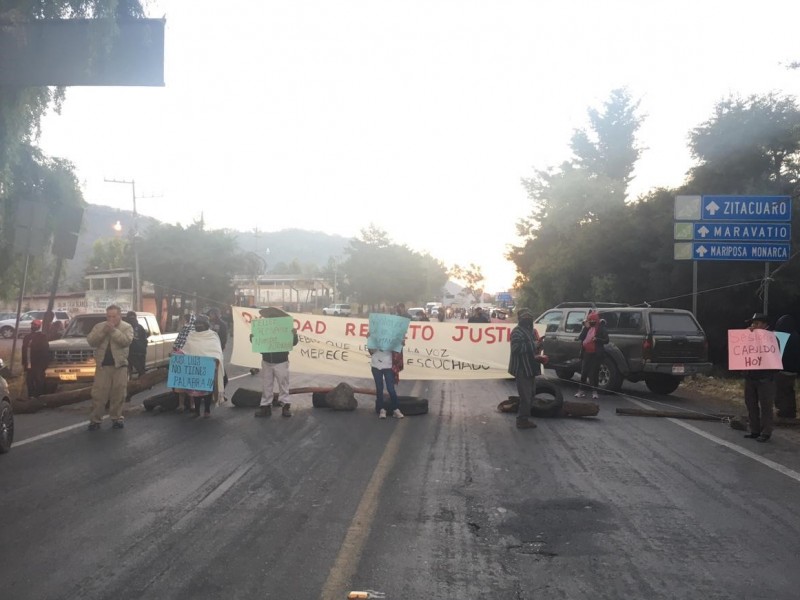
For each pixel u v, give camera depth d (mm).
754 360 10305
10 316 53000
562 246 36625
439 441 9984
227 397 14594
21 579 4949
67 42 10336
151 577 4984
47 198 24312
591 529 6164
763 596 4781
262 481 7633
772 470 8445
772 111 27500
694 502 7031
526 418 11102
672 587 4918
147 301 59375
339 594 4719
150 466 8344
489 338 14492
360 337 14609
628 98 55938
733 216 18766
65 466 8336
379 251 85062
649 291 29453
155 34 10672
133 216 47438
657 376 16594
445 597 4711
